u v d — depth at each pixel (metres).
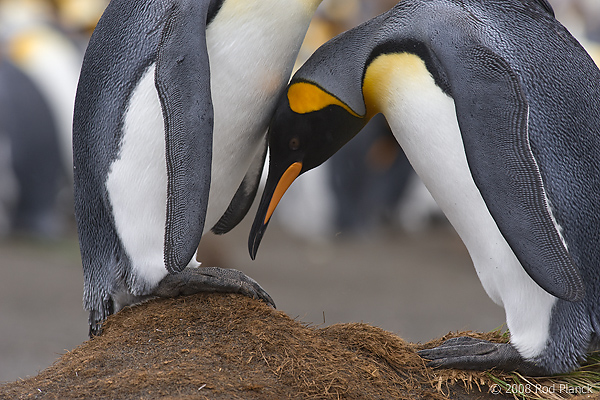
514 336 7.10
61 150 21.59
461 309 15.56
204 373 6.36
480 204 6.98
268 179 7.80
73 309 14.88
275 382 6.38
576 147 6.97
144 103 6.93
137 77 6.96
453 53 6.77
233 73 7.02
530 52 7.06
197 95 6.54
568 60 7.15
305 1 7.07
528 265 6.36
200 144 6.51
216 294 7.27
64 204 23.94
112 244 7.39
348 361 6.81
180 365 6.46
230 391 6.18
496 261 7.04
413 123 7.12
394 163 25.11
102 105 7.14
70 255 19.70
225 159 7.34
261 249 21.72
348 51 7.37
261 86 7.18
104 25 7.29
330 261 20.33
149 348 6.78
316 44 26.64
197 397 6.04
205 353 6.63
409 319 14.57
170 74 6.57
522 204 6.38
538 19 7.27
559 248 6.30
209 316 7.04
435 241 24.09
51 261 18.89
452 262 20.91
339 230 23.66
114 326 7.24
